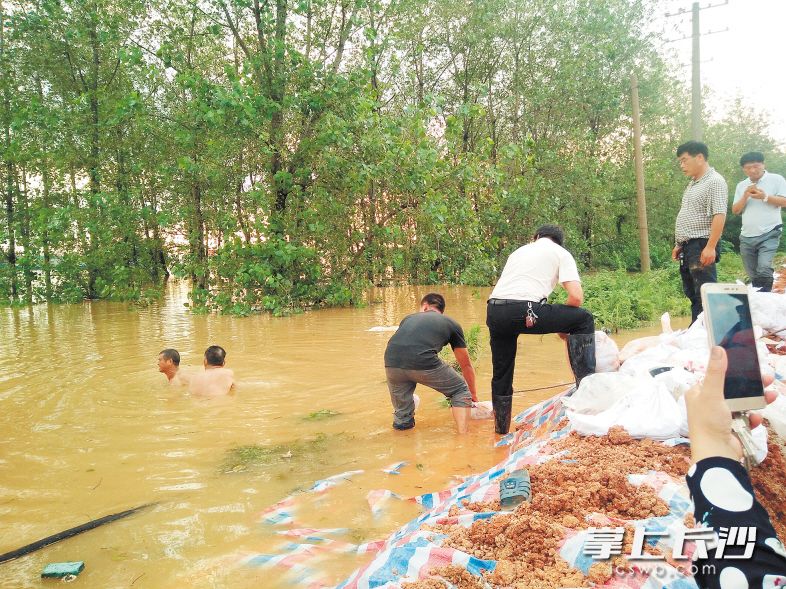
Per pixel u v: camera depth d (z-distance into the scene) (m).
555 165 20.44
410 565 2.22
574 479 2.67
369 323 11.28
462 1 20.41
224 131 13.08
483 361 7.51
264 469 4.12
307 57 13.56
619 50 21.17
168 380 6.75
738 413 1.65
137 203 16.56
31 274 16.02
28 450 4.56
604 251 23.67
